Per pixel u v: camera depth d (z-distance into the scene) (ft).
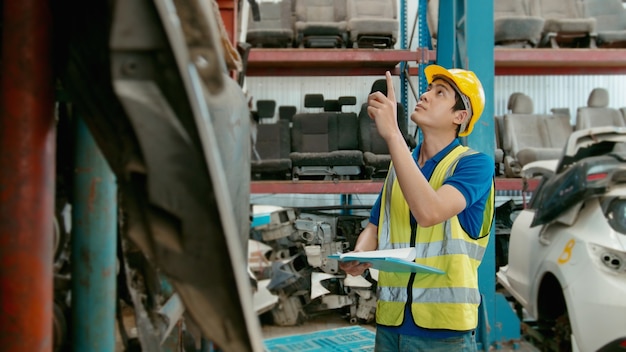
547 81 28.04
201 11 2.05
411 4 27.22
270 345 12.94
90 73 1.94
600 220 9.04
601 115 23.68
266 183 19.60
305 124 21.93
